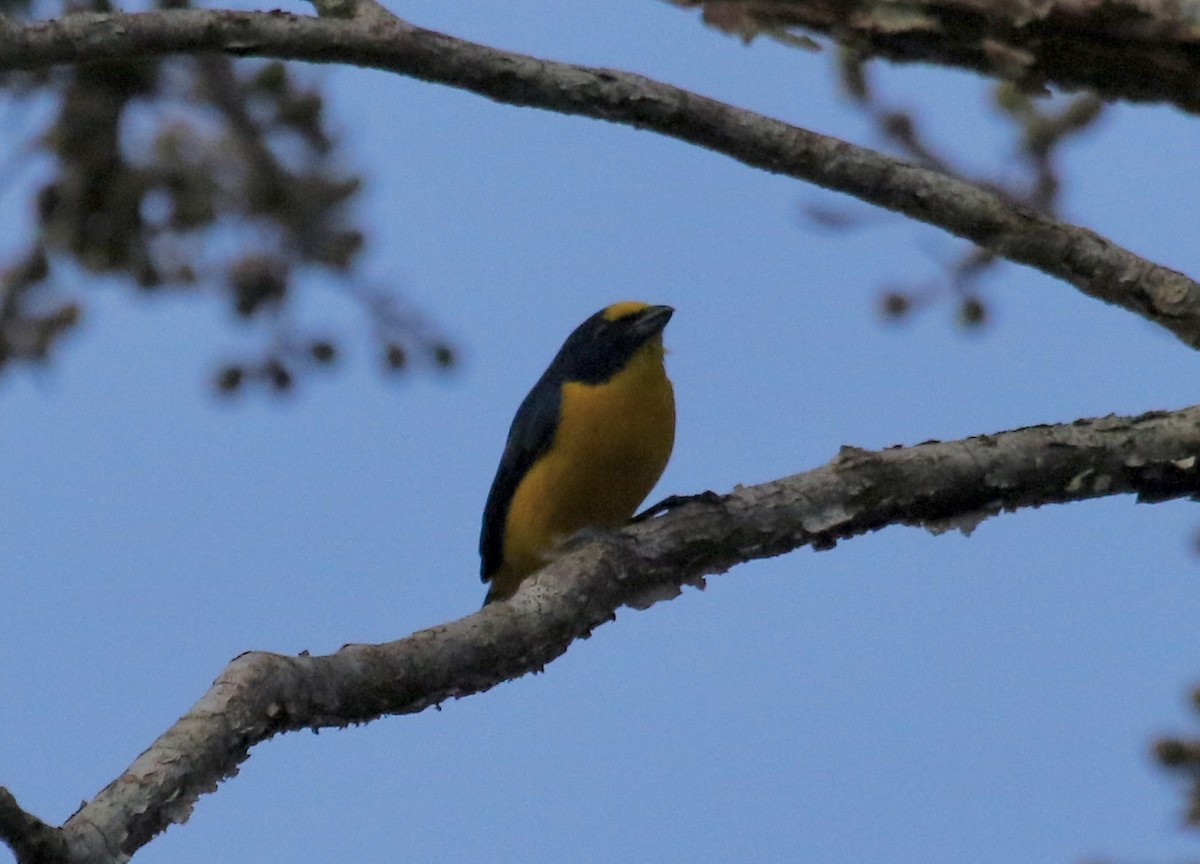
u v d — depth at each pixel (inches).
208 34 399.9
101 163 522.9
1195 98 393.1
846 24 396.2
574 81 417.7
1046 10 382.6
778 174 427.5
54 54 393.1
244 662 342.3
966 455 432.1
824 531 430.3
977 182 427.2
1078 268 426.6
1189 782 438.3
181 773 315.3
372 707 361.1
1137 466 428.8
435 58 410.3
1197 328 422.6
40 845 288.2
